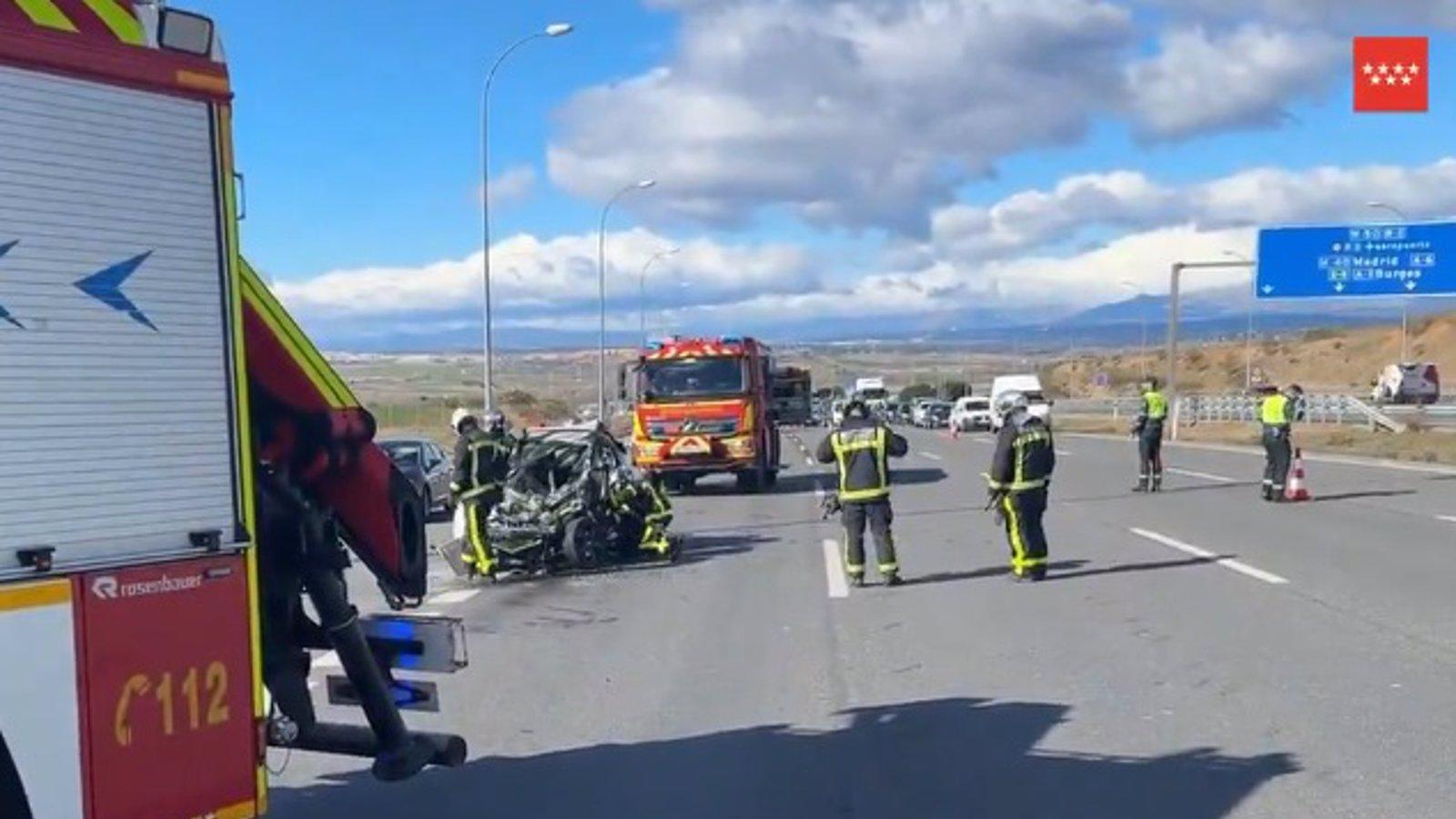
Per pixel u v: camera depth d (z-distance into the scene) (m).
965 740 8.04
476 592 15.14
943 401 87.62
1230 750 7.67
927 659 10.48
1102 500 24.19
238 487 4.88
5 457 4.15
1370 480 28.27
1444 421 53.53
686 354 28.41
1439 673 9.51
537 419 59.69
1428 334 125.88
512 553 16.17
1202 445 47.88
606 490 16.83
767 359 30.61
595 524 16.62
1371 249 38.12
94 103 4.44
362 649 5.91
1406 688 9.08
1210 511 21.89
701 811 6.80
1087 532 18.88
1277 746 7.72
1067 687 9.36
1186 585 13.81
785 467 40.12
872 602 13.39
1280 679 9.41
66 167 4.35
